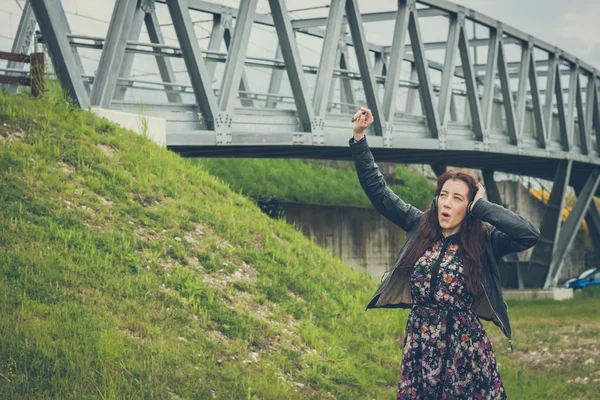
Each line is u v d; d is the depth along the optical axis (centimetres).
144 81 1575
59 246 944
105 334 760
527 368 1382
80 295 841
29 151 1157
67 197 1091
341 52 2606
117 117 1443
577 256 4994
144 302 901
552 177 4275
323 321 1158
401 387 427
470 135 2628
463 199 425
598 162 3759
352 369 1000
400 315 1354
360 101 2383
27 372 655
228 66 1634
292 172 3002
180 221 1213
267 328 995
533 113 3378
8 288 795
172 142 1530
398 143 2130
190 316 925
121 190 1201
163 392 713
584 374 1325
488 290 420
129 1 1475
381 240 2886
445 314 421
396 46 2133
